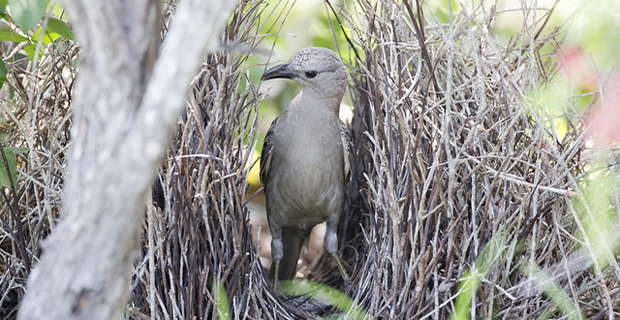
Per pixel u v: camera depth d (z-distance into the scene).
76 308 3.30
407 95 6.37
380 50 7.34
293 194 8.02
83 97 3.35
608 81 6.34
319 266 9.36
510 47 7.24
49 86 6.92
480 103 6.27
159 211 5.80
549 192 6.14
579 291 5.91
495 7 7.18
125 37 3.27
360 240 8.82
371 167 8.09
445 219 6.17
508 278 6.15
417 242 6.21
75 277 3.28
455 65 6.96
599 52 5.22
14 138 6.76
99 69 3.26
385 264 6.42
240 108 7.02
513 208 6.20
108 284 3.35
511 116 6.36
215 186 6.36
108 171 3.20
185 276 6.20
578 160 6.46
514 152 6.35
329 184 7.98
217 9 3.21
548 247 6.22
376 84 6.81
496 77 6.66
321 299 7.80
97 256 3.27
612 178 6.12
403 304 6.08
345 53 9.88
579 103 7.15
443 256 6.20
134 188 3.21
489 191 5.90
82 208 3.26
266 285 7.44
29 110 6.54
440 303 6.07
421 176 6.31
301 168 7.81
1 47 7.67
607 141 6.52
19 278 6.25
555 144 6.34
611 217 6.30
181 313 6.05
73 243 3.27
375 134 6.85
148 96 3.15
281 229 8.48
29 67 7.29
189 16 3.20
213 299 6.02
